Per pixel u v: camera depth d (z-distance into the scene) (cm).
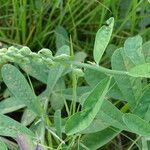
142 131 29
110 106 32
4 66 34
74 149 35
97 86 29
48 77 38
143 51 36
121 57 34
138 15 47
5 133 31
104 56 45
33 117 37
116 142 41
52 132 33
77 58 42
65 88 40
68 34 47
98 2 45
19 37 46
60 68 37
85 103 29
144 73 29
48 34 46
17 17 45
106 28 31
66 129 29
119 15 47
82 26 47
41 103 38
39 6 45
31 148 29
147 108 32
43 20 47
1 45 44
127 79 33
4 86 43
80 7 47
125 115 29
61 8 45
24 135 30
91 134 34
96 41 31
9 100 38
